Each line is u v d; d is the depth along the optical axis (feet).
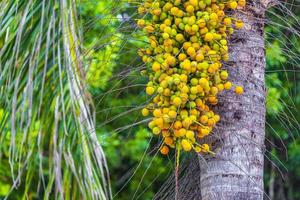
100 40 12.84
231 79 12.82
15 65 12.57
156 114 11.80
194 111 11.76
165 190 14.44
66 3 12.53
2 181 27.58
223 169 12.64
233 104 12.75
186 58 11.93
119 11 14.08
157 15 12.26
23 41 13.00
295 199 33.71
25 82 13.12
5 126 13.16
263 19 13.15
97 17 13.61
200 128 11.94
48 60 13.16
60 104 13.10
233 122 12.73
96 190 12.68
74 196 13.17
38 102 13.05
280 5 13.92
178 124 11.70
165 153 12.32
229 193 12.57
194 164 13.96
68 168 12.94
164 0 12.26
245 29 12.98
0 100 13.15
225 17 12.46
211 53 11.92
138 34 12.85
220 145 12.71
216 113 12.75
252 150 12.75
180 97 11.66
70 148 12.81
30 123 12.35
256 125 12.85
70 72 12.19
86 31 13.71
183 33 12.06
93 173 12.74
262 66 13.12
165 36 11.98
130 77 15.47
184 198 14.03
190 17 11.97
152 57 12.20
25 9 12.69
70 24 12.46
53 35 12.43
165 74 11.95
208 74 11.89
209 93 12.05
